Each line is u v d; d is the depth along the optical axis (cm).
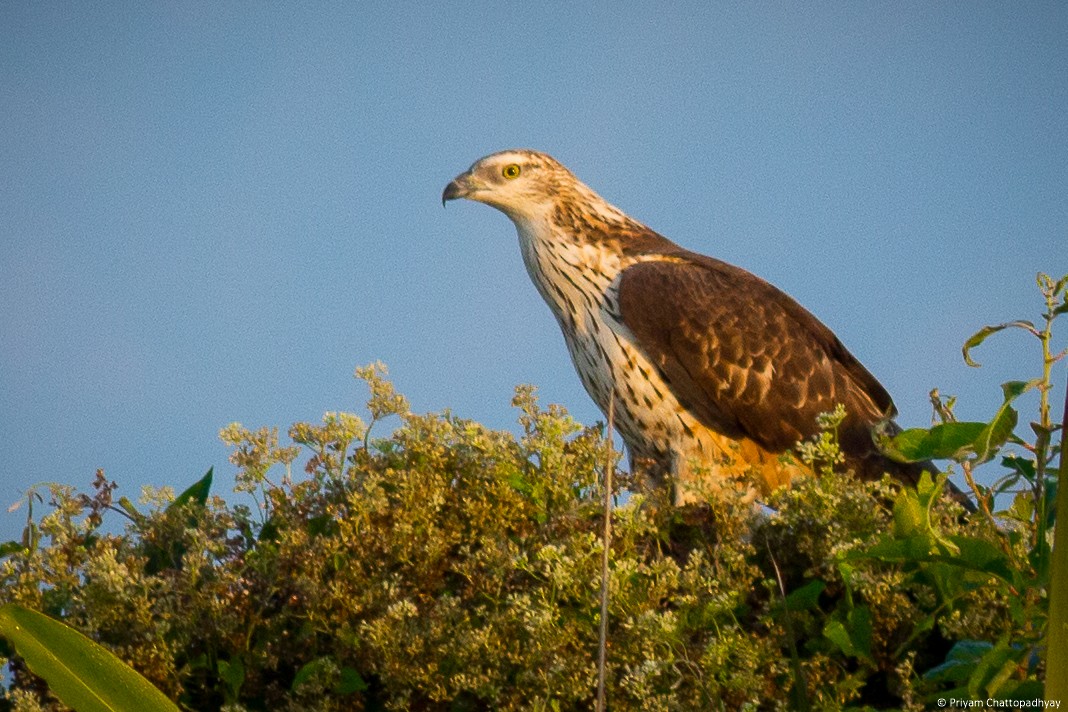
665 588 748
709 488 873
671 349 1470
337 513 856
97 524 888
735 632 759
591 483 877
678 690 728
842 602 784
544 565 776
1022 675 685
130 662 739
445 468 873
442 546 805
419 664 735
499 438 875
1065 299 712
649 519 856
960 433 741
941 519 826
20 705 718
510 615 737
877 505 817
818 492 823
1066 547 494
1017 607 705
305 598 767
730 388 1459
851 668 779
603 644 585
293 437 896
